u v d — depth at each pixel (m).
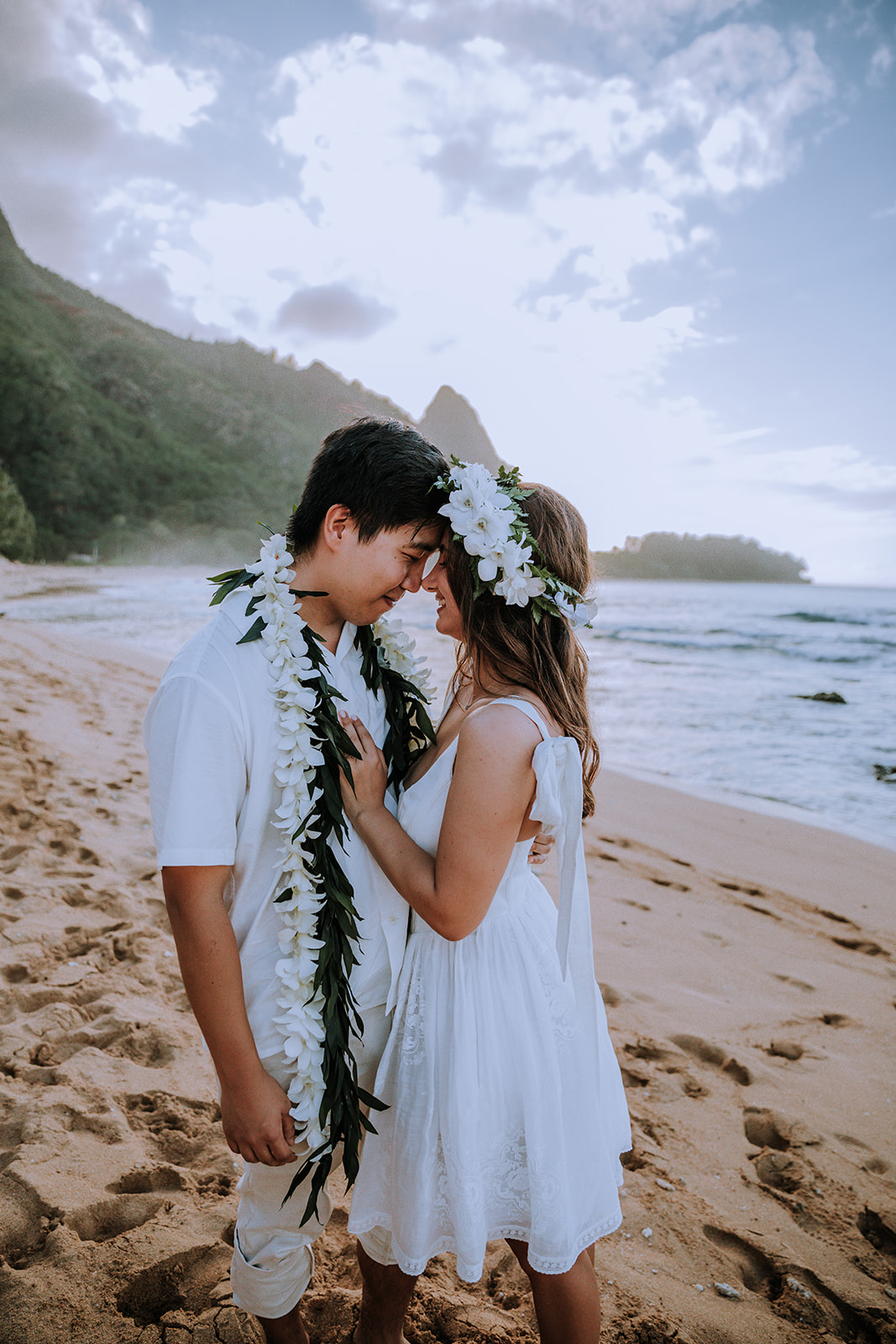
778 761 8.58
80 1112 2.31
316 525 1.46
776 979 3.75
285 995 1.36
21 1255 1.82
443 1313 1.80
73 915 3.59
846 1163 2.48
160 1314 1.73
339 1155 1.59
